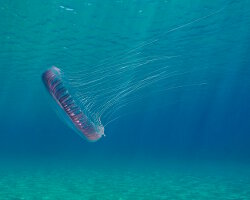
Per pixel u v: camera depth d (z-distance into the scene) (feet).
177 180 46.98
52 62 62.49
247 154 155.02
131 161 95.25
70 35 47.09
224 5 36.88
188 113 174.60
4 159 104.12
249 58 60.95
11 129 291.99
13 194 33.40
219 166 74.23
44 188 38.29
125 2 35.40
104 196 32.50
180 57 58.44
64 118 9.57
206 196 32.58
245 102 129.90
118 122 225.15
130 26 43.32
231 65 66.80
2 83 83.35
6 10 37.70
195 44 52.06
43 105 118.01
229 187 39.19
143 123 242.78
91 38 48.44
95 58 59.67
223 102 130.31
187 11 38.40
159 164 81.51
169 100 116.37
